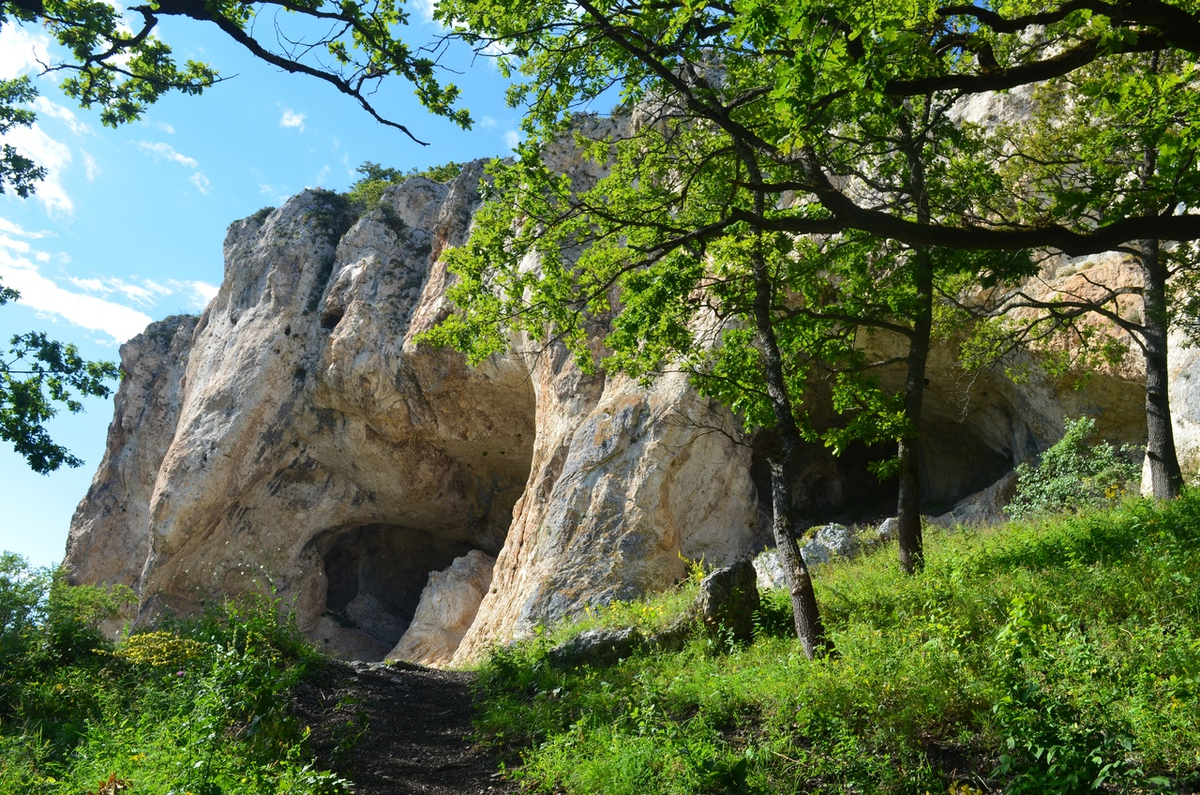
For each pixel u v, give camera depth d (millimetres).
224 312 42844
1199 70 7605
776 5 5914
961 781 5703
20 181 15930
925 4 6941
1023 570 9445
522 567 24406
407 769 8086
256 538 37812
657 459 22875
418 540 42125
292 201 44562
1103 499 14242
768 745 6516
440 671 13945
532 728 8750
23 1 9094
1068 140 13102
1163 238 7223
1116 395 18031
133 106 11219
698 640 10461
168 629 10555
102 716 8148
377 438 36750
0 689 8500
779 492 9336
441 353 33500
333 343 36531
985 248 7430
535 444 28047
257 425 37938
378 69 9125
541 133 10875
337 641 38188
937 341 20953
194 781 5770
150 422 47344
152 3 8477
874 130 11234
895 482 27922
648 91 11812
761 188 8180
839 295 13023
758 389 11164
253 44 8578
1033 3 9227
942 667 6695
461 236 35375
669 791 6246
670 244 9562
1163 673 6152
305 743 7996
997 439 22656
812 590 8766
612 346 10930
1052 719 5250
